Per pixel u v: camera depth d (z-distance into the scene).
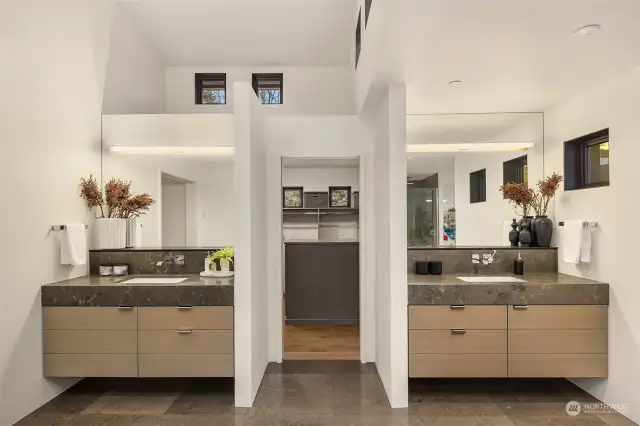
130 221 3.72
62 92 3.13
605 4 1.80
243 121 2.97
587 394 3.12
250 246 2.95
